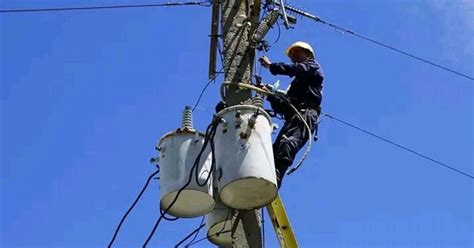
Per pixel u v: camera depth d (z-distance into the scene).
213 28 9.85
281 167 7.39
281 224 7.32
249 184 6.65
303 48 8.98
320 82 8.26
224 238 7.85
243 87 7.95
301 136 7.67
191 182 6.75
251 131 6.80
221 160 6.77
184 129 7.04
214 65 9.79
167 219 7.01
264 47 8.54
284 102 8.00
